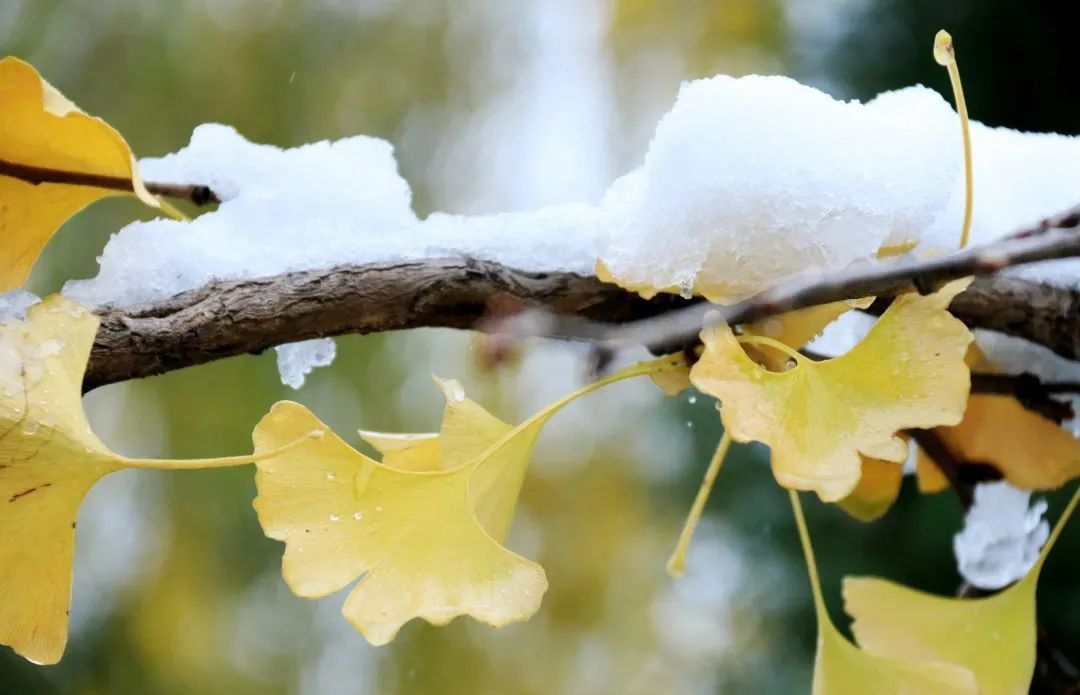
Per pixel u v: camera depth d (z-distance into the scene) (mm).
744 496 2027
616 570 3084
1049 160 964
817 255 912
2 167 902
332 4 2332
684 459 2150
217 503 2246
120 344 900
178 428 2215
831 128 913
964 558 1010
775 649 2129
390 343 2350
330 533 885
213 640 2352
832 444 888
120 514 2303
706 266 912
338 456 890
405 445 925
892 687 921
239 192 945
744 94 913
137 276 917
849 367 898
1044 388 965
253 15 2258
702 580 2373
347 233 944
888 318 901
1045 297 945
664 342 922
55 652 886
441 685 2689
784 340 916
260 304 912
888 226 913
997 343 971
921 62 1732
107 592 2309
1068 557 1632
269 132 2199
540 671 2938
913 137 916
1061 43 1647
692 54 2779
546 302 931
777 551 1995
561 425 3076
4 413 878
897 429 890
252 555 2336
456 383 918
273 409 890
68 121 890
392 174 956
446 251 936
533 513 3104
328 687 2562
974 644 954
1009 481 983
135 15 2166
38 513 881
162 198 991
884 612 969
